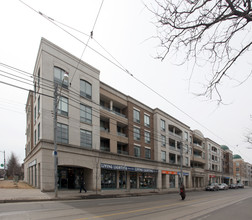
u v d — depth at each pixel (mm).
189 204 15867
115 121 30984
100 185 26219
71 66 25234
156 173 38125
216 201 18875
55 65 23547
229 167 84188
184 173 47719
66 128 23641
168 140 42938
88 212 10516
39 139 21938
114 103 33094
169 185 41562
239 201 19328
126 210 11672
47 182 20734
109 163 28281
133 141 33875
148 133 38031
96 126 27297
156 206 13938
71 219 8648
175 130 49594
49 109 22234
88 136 26062
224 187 50688
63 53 24578
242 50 3793
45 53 22891
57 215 9492
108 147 30562
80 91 26016
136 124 35188
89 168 25328
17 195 17000
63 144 22562
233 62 3891
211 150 67938
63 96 23656
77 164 23828
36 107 25312
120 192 26453
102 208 12062
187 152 50812
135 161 33156
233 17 3518
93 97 27547
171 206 14289
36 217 8930
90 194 21125
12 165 64500
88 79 27203
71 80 24953
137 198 20422
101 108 28688
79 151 24250
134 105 35531
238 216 11094
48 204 13336
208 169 62688
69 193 20828
